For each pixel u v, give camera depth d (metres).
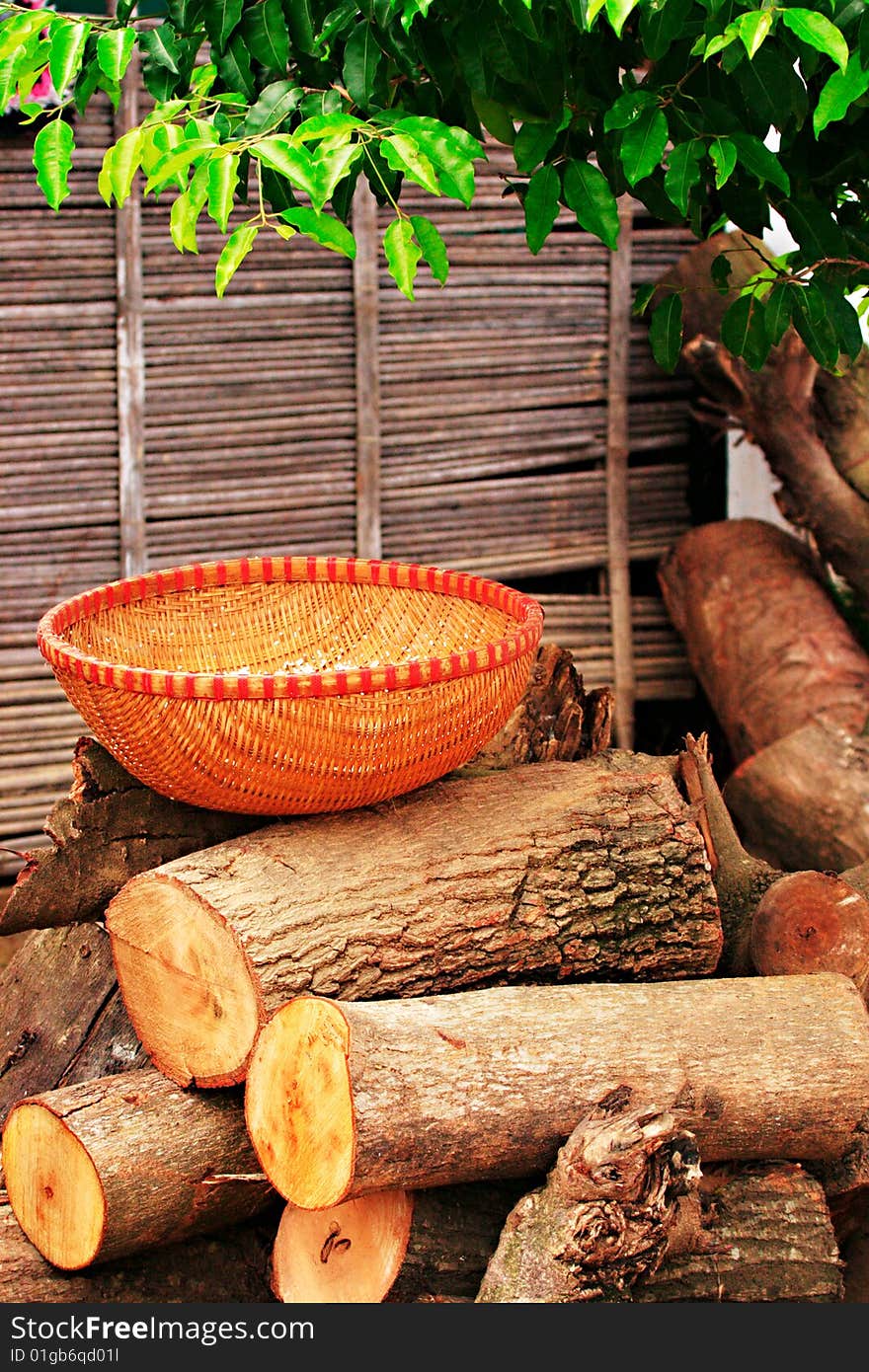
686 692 4.76
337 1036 2.13
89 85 2.76
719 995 2.44
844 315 2.84
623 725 4.71
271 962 2.30
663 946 2.65
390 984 2.41
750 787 3.83
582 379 4.59
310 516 4.43
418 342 4.42
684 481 4.76
